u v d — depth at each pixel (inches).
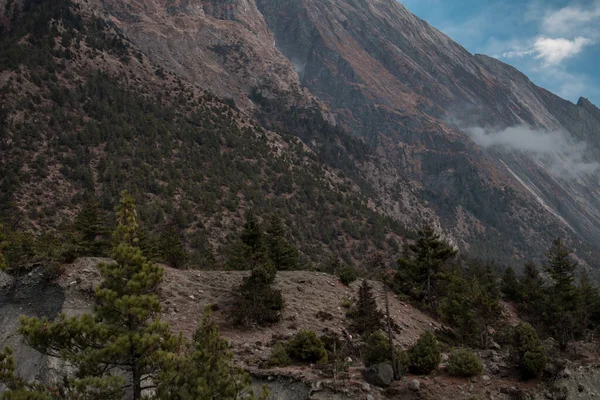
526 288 2655.0
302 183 7263.8
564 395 957.8
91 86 6993.1
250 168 6963.6
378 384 931.3
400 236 6584.6
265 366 1027.9
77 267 1284.4
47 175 4776.1
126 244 708.0
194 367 654.5
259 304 1315.2
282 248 2229.3
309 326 1352.1
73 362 625.0
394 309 1702.8
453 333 1562.5
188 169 6107.3
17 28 7568.9
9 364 596.7
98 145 5787.4
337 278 1844.2
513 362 1049.5
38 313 1148.5
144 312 648.4
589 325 2154.3
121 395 612.7
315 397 897.5
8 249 1243.8
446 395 909.2
